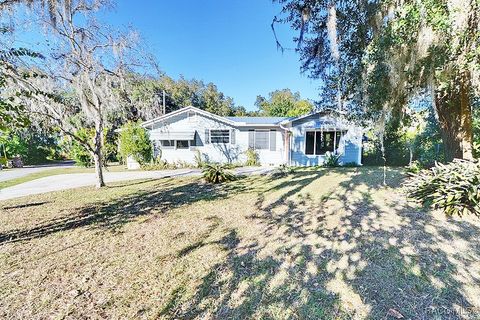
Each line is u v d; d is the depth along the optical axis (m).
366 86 4.75
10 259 3.21
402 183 6.51
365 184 6.89
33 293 2.49
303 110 29.20
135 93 8.58
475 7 3.02
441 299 2.19
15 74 4.16
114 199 6.41
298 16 5.22
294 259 3.03
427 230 3.55
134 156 14.04
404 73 4.21
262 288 2.48
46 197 6.80
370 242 3.33
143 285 2.60
